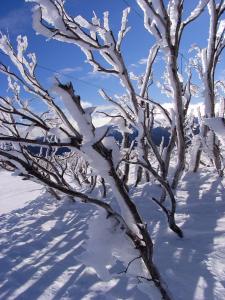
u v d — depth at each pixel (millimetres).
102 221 2023
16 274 3646
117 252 2068
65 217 5590
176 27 4262
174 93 4594
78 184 7809
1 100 4004
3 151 1821
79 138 1847
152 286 2131
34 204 7391
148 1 4129
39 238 4719
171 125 5023
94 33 4102
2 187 14203
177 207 4688
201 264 3062
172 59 4379
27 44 4070
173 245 3543
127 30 4293
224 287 2686
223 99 5422
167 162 5176
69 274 3422
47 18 3521
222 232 3637
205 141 5738
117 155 1972
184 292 2697
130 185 6711
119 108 4430
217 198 4773
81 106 1768
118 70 4102
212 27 5285
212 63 5426
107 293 2914
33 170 1844
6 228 5637
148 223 4316
